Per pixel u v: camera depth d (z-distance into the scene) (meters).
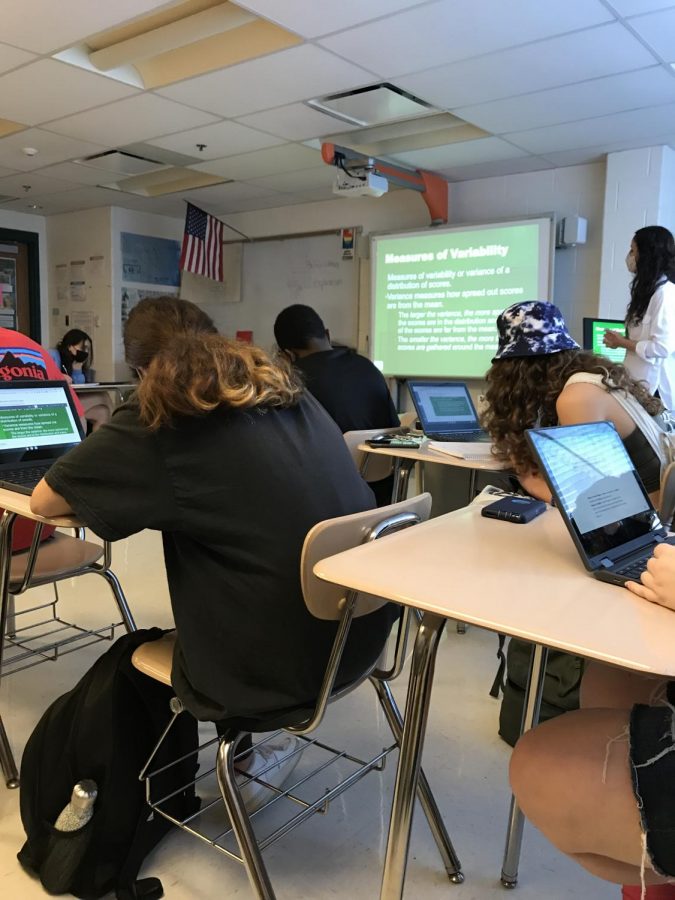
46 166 5.21
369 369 2.99
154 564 3.32
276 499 1.09
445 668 2.31
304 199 6.15
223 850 1.19
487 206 5.31
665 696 0.99
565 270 5.04
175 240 7.31
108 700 1.29
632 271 3.64
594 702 1.12
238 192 5.92
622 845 0.76
